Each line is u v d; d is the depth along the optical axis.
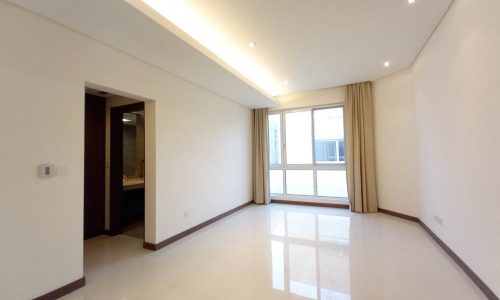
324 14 2.54
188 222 3.67
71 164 2.16
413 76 3.89
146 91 2.97
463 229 2.40
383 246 3.09
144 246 3.15
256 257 2.83
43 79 1.98
